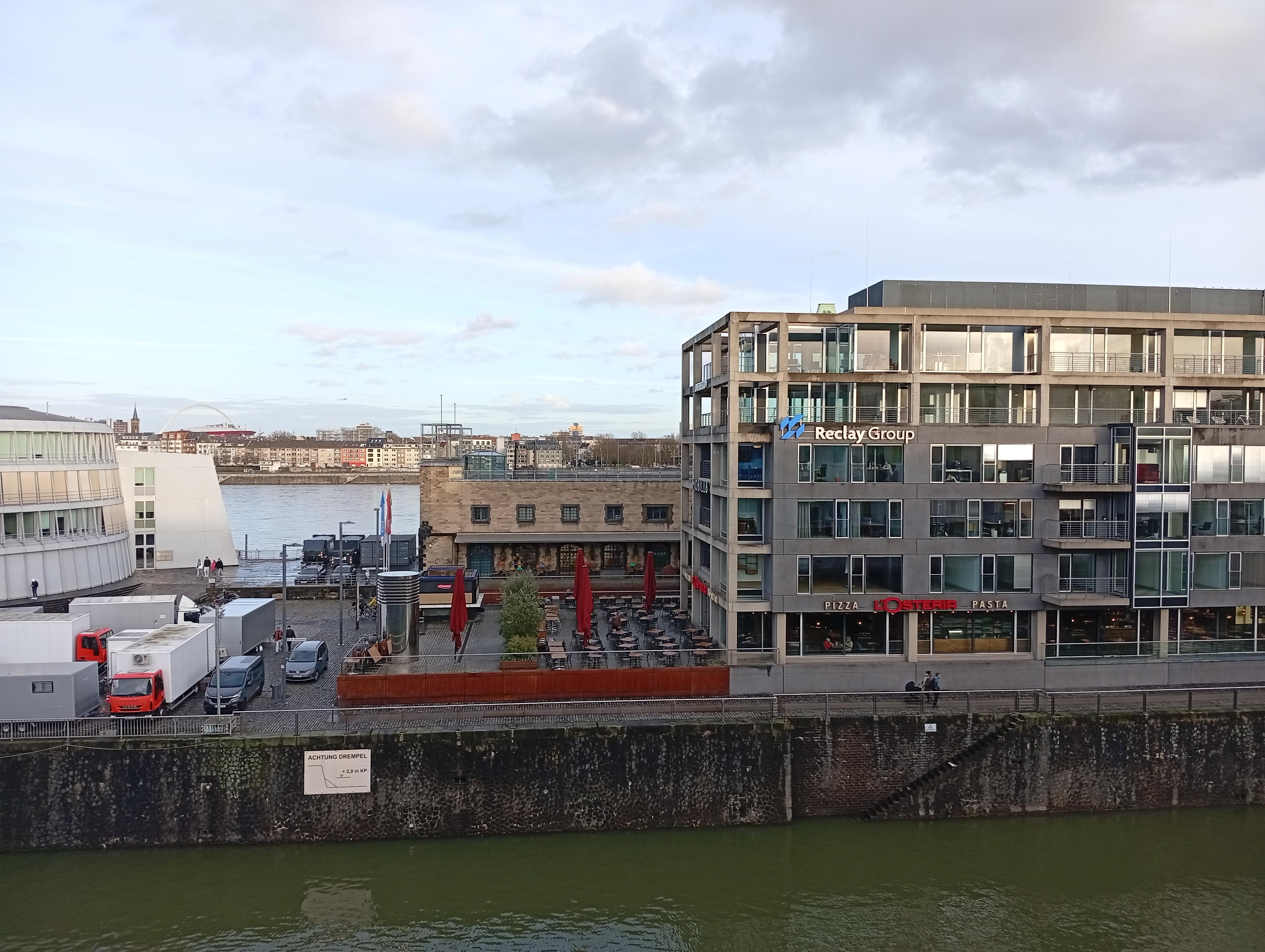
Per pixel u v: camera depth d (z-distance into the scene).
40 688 30.61
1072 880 28.78
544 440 152.38
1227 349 42.00
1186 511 39.50
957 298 43.28
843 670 37.50
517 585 43.75
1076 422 40.97
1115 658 38.91
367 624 49.81
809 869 29.28
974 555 39.50
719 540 41.59
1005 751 33.09
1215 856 30.39
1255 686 38.56
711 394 44.44
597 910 26.81
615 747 31.48
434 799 30.78
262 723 31.67
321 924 25.95
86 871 28.44
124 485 70.69
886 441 38.94
